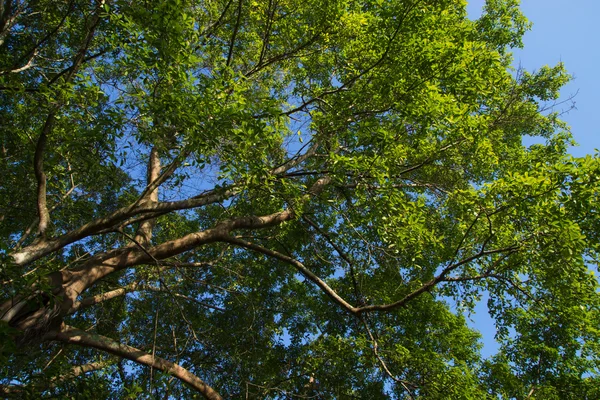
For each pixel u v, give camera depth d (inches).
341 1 318.7
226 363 405.1
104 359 401.4
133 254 275.7
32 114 272.8
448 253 382.6
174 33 214.4
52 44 336.5
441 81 321.4
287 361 422.6
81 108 252.8
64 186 344.2
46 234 238.4
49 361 268.7
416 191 410.9
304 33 346.6
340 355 380.5
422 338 405.7
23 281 197.8
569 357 365.1
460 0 353.4
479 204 263.0
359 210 333.7
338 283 453.4
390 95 317.1
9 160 319.0
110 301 404.8
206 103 208.2
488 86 396.5
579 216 250.2
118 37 229.1
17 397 202.1
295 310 464.8
